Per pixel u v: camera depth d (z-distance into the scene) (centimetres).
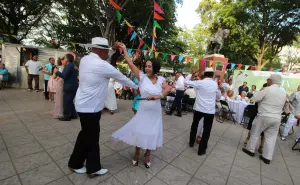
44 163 240
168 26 1280
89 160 214
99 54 207
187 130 463
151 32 1175
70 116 430
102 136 355
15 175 210
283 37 1544
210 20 2105
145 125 233
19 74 882
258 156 354
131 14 1094
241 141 432
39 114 457
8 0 1113
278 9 1419
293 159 363
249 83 837
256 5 1558
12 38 1230
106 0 842
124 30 1277
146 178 233
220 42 1148
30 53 895
